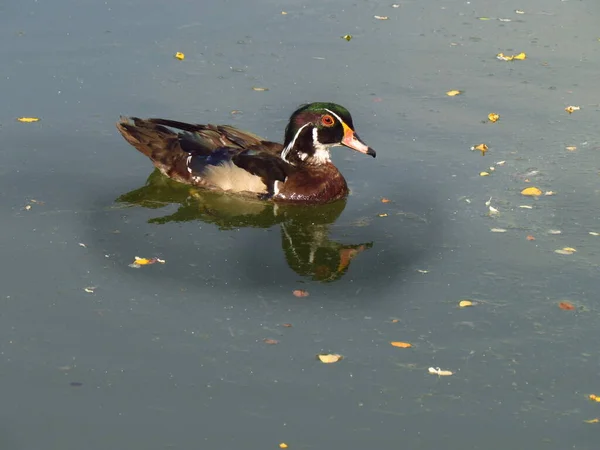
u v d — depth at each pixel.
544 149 14.10
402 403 9.27
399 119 14.94
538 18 18.31
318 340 10.16
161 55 16.69
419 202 13.00
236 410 9.12
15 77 15.79
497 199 12.92
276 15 18.31
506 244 11.92
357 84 15.93
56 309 10.60
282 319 10.53
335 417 9.06
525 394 9.40
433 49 17.08
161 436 8.79
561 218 12.46
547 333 10.28
